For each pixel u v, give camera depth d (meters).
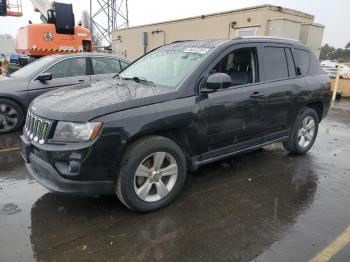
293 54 5.12
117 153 3.17
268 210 3.67
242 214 3.56
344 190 4.25
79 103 3.31
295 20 15.47
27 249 2.90
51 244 2.97
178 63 4.13
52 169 3.13
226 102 3.96
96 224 3.31
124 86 3.90
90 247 2.95
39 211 3.54
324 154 5.75
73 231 3.18
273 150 5.86
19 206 3.64
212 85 3.67
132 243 3.01
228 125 4.06
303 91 5.11
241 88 4.20
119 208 3.63
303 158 5.48
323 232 3.25
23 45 11.84
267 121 4.61
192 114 3.64
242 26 15.52
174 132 3.68
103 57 7.61
